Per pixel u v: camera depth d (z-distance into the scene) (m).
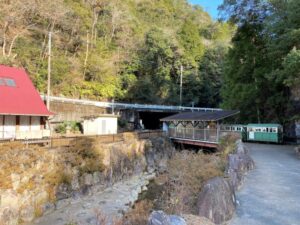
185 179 10.09
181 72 53.59
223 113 24.80
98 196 17.41
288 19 21.58
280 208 8.52
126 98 47.66
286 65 18.30
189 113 31.30
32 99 21.55
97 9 50.22
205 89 55.22
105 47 48.56
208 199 7.90
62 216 14.10
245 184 11.09
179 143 30.48
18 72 23.28
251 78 32.78
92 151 18.59
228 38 75.81
